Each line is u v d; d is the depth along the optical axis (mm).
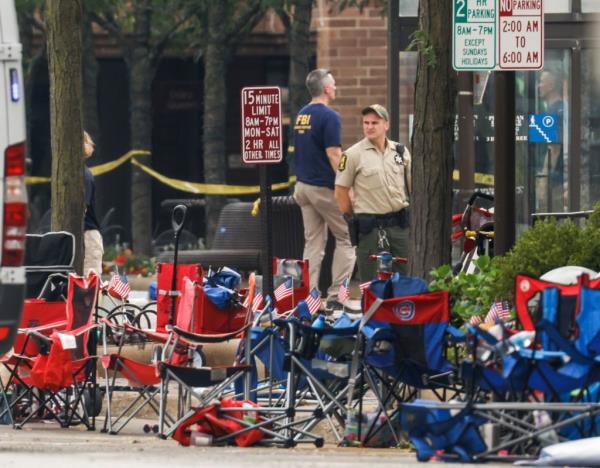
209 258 74625
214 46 100188
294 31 98500
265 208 55906
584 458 33969
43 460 34562
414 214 51188
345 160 62594
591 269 44938
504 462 34875
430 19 50281
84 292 47062
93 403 46906
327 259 75188
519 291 37812
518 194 71188
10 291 38156
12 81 38500
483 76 68250
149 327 52500
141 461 34469
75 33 61250
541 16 45812
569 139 70688
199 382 42625
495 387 35688
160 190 123250
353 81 102375
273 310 49688
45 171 119875
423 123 50844
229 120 122062
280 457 36375
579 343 35781
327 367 40875
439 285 46281
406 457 36875
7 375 49875
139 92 105188
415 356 39594
